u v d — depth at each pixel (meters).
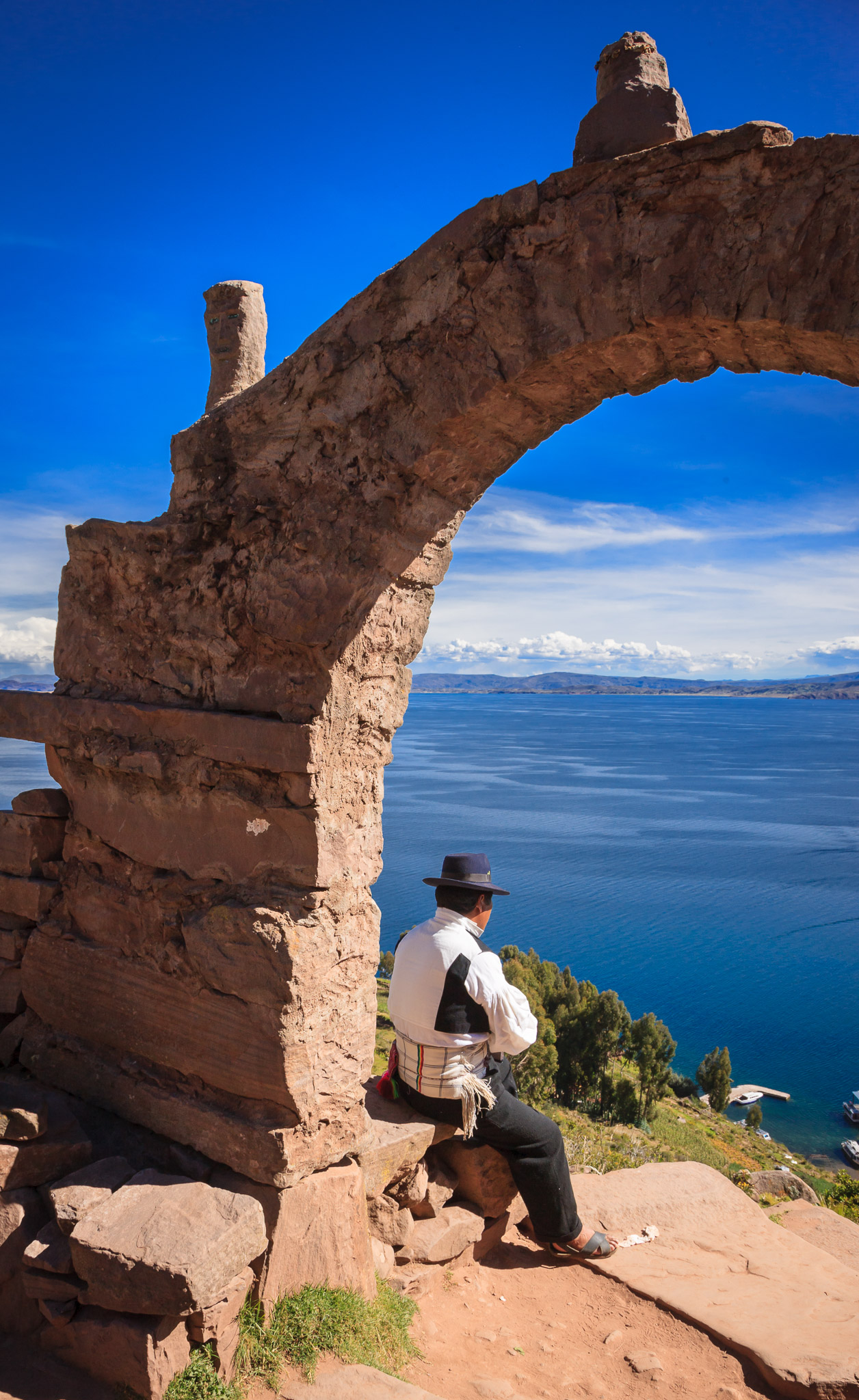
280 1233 2.86
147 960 3.33
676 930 82.56
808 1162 42.22
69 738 3.64
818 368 2.63
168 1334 2.50
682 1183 4.19
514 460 3.23
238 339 3.85
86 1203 2.74
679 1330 3.17
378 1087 3.80
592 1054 42.59
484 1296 3.42
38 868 3.79
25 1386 2.57
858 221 2.22
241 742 3.06
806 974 72.06
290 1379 2.66
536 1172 3.45
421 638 3.35
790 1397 2.84
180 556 3.37
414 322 2.86
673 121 2.54
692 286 2.42
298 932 2.90
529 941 78.12
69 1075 3.58
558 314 2.62
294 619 3.02
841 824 136.00
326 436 3.06
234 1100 3.06
